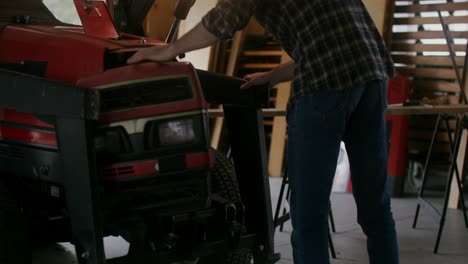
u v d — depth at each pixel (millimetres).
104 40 2422
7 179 2391
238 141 2635
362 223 2375
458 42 5938
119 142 2111
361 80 2139
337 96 2127
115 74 2129
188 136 2154
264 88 2557
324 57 2135
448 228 4312
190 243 2293
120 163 2102
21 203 2322
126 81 2117
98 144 2109
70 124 2031
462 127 3824
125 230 2252
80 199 2049
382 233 2324
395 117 5461
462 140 5039
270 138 6969
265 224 2529
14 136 2328
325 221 2232
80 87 1993
